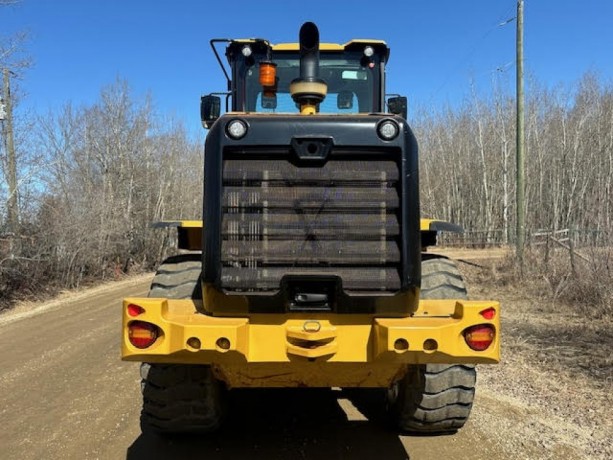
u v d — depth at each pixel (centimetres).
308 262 325
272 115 327
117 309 1248
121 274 2227
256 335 328
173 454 420
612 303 933
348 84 554
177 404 407
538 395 543
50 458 419
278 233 325
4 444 449
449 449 420
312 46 378
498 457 405
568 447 422
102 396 572
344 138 322
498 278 1343
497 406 515
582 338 777
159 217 2820
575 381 583
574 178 3509
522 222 1475
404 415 429
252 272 324
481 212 3838
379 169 326
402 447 425
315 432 459
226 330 307
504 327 867
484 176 3722
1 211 1436
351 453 416
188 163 3369
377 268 327
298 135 321
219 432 460
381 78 555
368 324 329
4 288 1396
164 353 311
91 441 450
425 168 4375
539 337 791
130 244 2489
